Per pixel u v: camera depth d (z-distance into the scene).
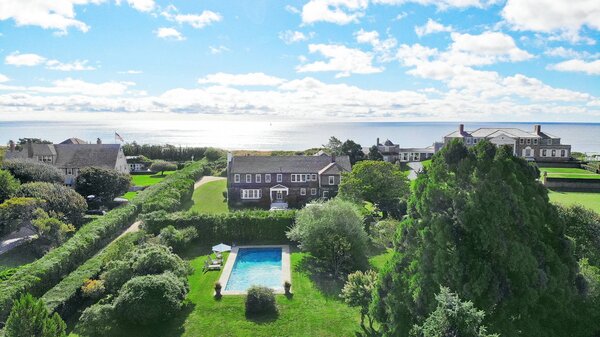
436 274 21.41
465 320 17.38
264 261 46.69
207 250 49.56
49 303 30.91
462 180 23.25
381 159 98.50
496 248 20.98
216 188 84.44
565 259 23.19
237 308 34.38
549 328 21.84
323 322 32.25
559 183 65.19
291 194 73.25
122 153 99.50
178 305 32.16
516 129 110.62
